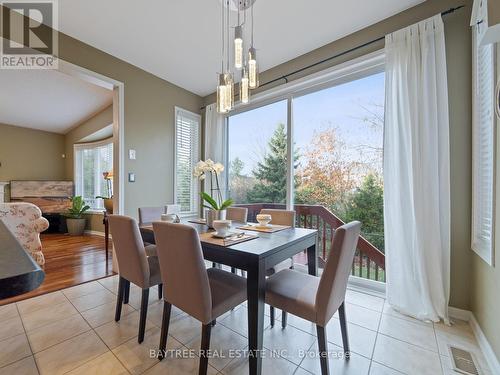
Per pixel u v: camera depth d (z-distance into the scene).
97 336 1.70
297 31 2.43
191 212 3.94
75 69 2.55
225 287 1.50
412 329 1.79
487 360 1.47
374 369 1.41
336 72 2.59
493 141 1.42
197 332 1.76
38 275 0.51
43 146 6.06
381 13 2.19
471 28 1.85
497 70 1.37
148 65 3.11
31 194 5.57
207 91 3.92
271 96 3.22
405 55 2.03
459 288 1.90
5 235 0.68
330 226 2.77
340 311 1.48
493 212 1.42
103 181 5.68
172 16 2.22
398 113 2.06
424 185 1.91
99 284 2.62
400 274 2.03
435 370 1.40
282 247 1.47
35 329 1.77
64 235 5.33
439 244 1.88
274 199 3.25
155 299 2.27
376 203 2.47
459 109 1.89
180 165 3.77
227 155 3.86
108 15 2.20
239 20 2.27
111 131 5.03
